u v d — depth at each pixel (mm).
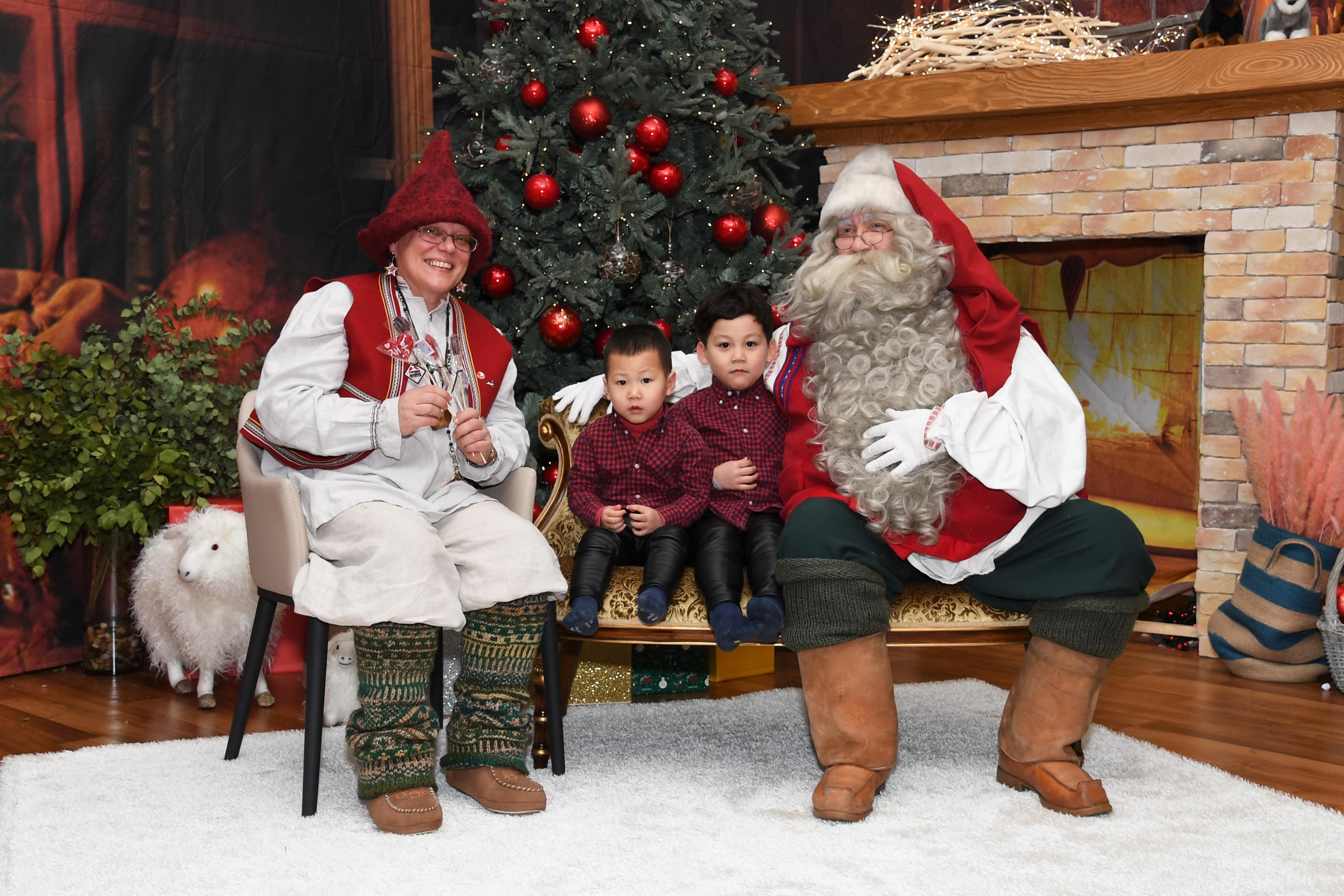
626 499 2908
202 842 2287
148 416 3857
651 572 2672
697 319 3006
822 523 2488
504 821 2424
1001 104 4242
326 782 2684
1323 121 3861
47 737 3141
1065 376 4844
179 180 4074
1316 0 4332
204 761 2836
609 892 2047
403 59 4727
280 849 2250
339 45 4512
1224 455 4102
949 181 4500
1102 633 2467
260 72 4277
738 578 2668
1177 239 4527
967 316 2760
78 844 2271
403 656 2379
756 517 2859
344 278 2682
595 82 3828
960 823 2408
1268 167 3955
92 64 3834
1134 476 4703
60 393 3652
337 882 2088
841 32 5660
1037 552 2549
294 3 4363
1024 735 2568
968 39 4488
